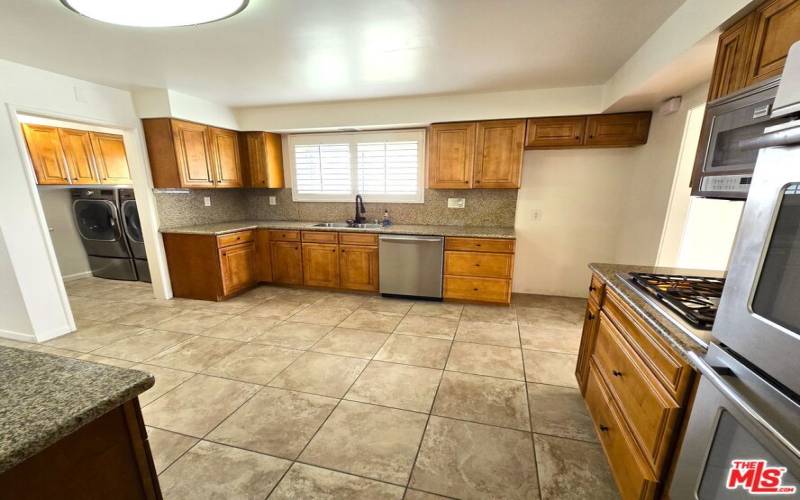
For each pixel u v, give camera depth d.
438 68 2.62
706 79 2.10
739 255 0.75
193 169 3.57
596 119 3.14
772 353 0.65
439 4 1.70
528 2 1.69
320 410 1.92
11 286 2.64
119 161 4.47
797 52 0.60
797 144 0.60
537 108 3.21
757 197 0.70
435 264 3.56
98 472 0.77
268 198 4.61
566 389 2.12
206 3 1.53
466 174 3.53
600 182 3.55
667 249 2.61
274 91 3.27
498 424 1.81
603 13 1.79
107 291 4.10
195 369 2.35
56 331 2.84
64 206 4.49
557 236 3.77
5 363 0.87
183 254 3.70
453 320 3.19
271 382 2.19
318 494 1.40
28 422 0.65
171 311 3.43
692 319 1.08
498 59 2.44
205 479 1.47
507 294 3.45
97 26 1.91
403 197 4.08
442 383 2.18
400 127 3.83
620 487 1.30
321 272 4.02
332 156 4.20
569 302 3.69
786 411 0.63
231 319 3.22
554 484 1.45
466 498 1.38
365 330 2.98
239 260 3.89
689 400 0.97
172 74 2.77
